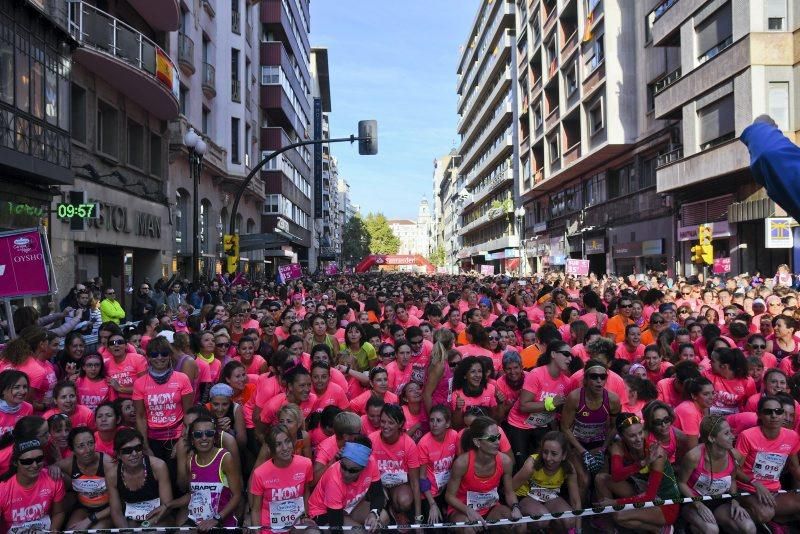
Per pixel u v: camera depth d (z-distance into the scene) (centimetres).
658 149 2669
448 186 11744
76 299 1039
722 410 636
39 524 471
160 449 619
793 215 126
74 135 1627
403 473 547
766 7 1856
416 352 759
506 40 5322
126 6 1916
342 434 523
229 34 2977
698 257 1830
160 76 1848
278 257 4662
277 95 3762
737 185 2039
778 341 804
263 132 3819
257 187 3484
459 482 520
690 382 562
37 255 752
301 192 5256
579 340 812
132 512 496
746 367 627
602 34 2920
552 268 4281
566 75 3553
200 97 2644
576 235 3747
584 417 576
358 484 509
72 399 586
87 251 1750
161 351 612
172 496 514
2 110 1109
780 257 1933
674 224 2505
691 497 502
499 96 5881
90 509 496
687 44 2194
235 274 2230
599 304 1002
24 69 1184
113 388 675
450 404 663
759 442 518
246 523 508
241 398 674
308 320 934
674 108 2284
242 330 927
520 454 628
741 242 2052
